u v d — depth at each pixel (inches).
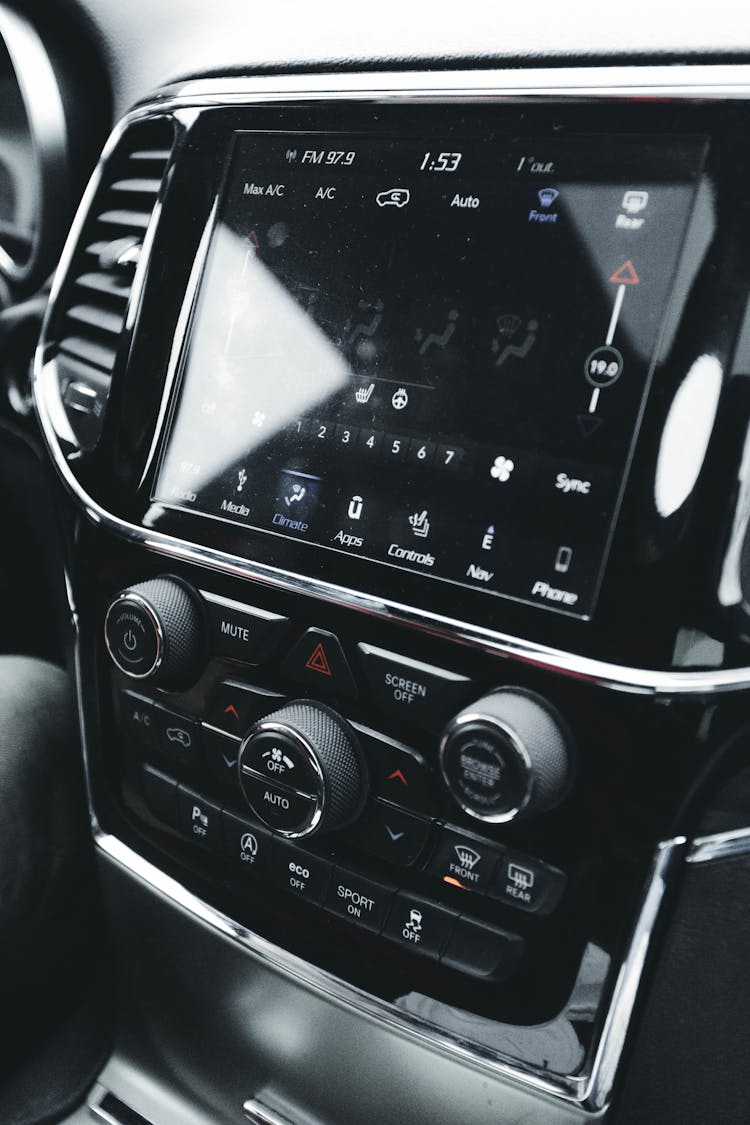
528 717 19.5
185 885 27.2
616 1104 21.7
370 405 22.3
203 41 31.0
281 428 23.7
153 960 29.0
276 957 25.3
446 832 21.9
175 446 25.8
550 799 19.7
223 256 25.1
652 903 20.2
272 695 24.2
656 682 18.8
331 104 23.6
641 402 19.1
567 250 20.1
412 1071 23.9
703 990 21.2
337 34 24.4
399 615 21.5
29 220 34.8
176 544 25.1
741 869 20.3
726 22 19.5
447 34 22.4
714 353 18.4
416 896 22.7
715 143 18.8
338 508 22.6
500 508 20.6
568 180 20.3
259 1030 26.8
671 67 19.6
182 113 26.5
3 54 33.8
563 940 21.2
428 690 21.4
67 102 33.5
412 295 22.0
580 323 19.9
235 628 24.3
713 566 18.4
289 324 23.8
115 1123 29.4
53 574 35.2
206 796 26.2
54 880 30.4
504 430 20.6
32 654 38.7
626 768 19.6
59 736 31.6
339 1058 25.2
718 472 18.4
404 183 22.3
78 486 28.2
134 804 28.7
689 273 18.8
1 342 34.7
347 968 24.3
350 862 23.5
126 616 25.0
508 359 20.6
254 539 23.8
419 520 21.5
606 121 20.0
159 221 26.5
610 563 19.3
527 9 21.7
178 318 25.8
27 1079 30.3
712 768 19.5
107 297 30.5
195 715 25.8
